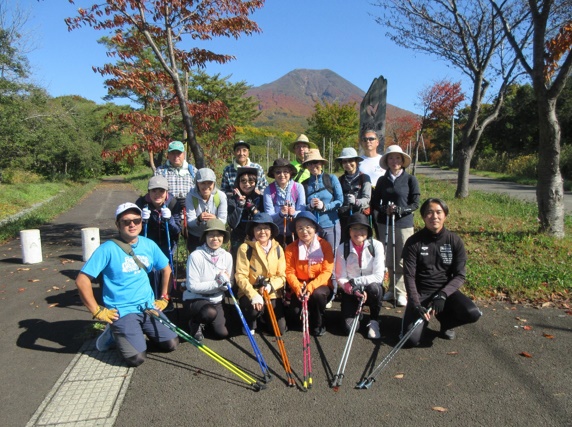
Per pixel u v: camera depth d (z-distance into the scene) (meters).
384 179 5.12
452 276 4.16
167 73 6.99
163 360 3.83
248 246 4.37
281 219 4.92
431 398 3.19
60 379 3.53
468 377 3.46
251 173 5.03
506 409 3.04
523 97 30.08
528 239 6.90
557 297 5.02
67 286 6.04
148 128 6.71
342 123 31.19
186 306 4.18
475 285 5.30
